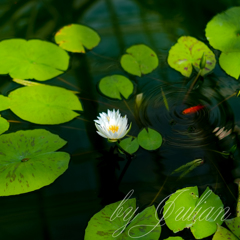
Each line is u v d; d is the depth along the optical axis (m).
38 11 2.57
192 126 2.21
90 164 2.12
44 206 2.05
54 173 2.09
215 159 2.13
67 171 2.11
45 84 2.31
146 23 2.54
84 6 2.62
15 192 2.05
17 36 2.46
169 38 2.47
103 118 2.11
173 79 2.33
